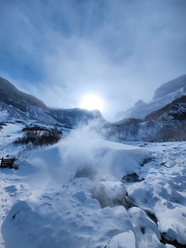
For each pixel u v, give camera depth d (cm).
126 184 670
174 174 708
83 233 313
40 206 404
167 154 1045
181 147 1173
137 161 917
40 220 351
